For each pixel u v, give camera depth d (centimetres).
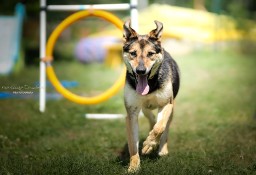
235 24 2958
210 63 2145
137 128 644
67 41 3428
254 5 4059
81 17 991
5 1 2520
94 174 591
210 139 811
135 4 1002
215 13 3106
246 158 684
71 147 777
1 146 792
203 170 604
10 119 1012
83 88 1509
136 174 587
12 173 607
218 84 1559
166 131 710
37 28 2956
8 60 1862
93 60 2294
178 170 600
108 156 709
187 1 3909
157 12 2853
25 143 827
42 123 969
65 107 1148
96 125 965
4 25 1948
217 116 1042
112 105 1163
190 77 1748
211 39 2697
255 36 3011
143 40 625
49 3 2438
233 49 2734
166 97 637
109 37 2425
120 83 980
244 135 840
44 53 1067
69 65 2280
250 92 1384
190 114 1072
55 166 626
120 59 2214
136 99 627
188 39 2628
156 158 683
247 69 1986
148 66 607
